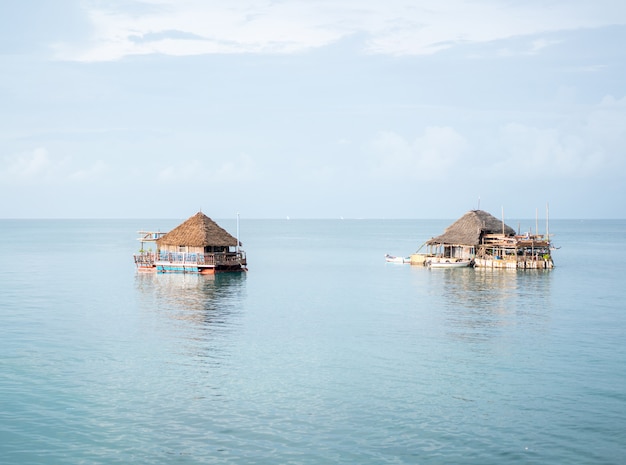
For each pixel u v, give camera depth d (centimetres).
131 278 7806
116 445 2402
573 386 3103
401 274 8631
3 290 6606
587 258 11794
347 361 3584
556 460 2283
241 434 2503
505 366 3475
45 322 4750
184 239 8325
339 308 5516
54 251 13238
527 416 2694
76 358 3631
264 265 10131
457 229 9762
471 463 2255
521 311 5356
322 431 2533
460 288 7025
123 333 4353
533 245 9450
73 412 2734
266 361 3584
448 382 3170
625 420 2647
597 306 5631
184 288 6894
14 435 2488
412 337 4247
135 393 2992
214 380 3203
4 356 3669
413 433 2514
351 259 11538
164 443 2419
